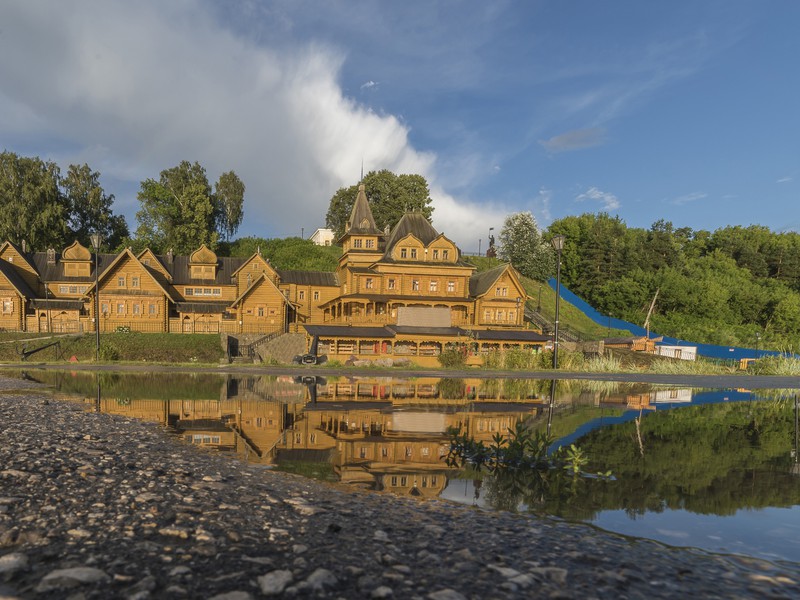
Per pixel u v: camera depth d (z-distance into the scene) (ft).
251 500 18.24
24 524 15.02
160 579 11.47
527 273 266.16
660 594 11.12
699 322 264.11
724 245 409.90
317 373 97.09
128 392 57.67
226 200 300.20
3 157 228.63
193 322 172.65
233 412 41.45
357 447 27.68
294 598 10.62
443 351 143.23
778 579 11.84
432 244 183.73
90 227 264.31
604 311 280.31
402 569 12.31
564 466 23.17
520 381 81.51
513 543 14.20
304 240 283.79
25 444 26.66
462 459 24.88
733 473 21.72
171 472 22.06
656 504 17.63
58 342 137.18
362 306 174.29
